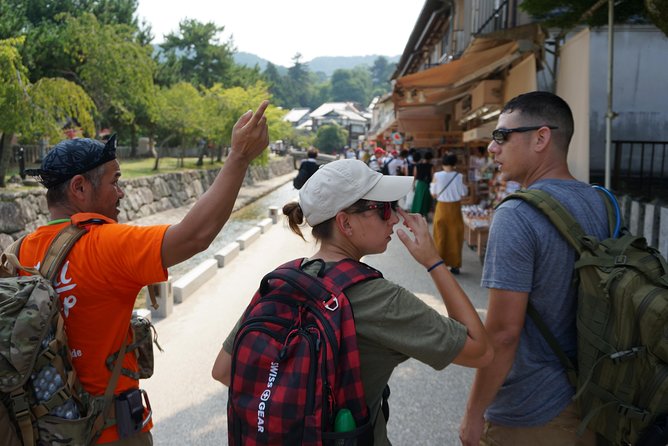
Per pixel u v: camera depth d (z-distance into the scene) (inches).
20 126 470.6
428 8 592.7
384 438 56.5
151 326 73.7
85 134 678.5
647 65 344.2
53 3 844.0
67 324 60.6
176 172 959.6
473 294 247.0
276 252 377.1
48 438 57.2
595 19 238.4
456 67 318.7
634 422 60.0
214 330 205.5
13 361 52.8
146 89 812.6
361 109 4810.5
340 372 49.7
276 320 51.8
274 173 1779.0
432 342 51.4
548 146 71.7
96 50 735.7
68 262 60.5
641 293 58.1
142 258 59.4
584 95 215.9
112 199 68.9
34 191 506.9
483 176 414.6
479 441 71.1
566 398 67.6
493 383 68.1
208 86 1753.2
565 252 65.9
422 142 581.3
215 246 533.3
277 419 47.9
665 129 346.0
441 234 283.4
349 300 52.2
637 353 58.7
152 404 145.9
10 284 55.8
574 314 67.1
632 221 216.7
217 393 152.1
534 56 253.0
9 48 455.5
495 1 443.8
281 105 4970.5
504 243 67.1
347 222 57.2
